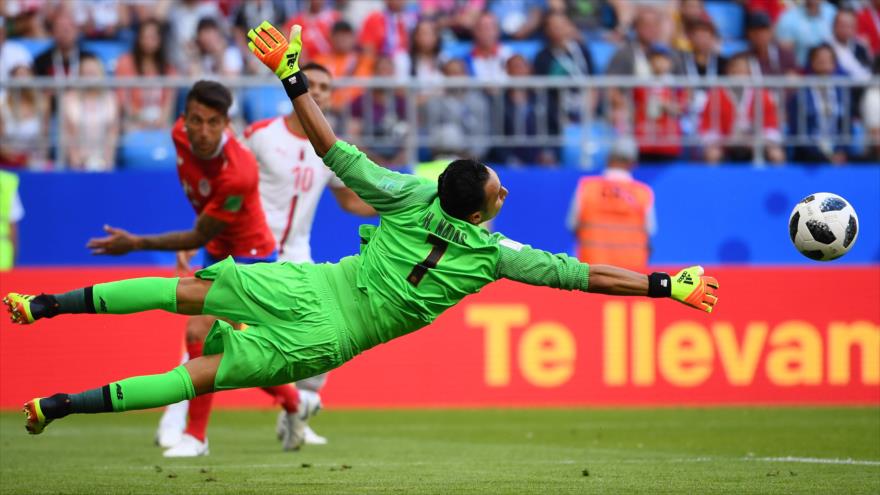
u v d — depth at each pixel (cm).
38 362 4347
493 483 2253
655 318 4509
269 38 1952
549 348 4500
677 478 2333
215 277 1925
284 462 2717
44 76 5628
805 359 4538
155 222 5162
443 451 3019
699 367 4509
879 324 4553
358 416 4175
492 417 4100
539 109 5356
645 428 3669
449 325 4497
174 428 3206
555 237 5269
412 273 1927
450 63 5762
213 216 2702
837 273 4550
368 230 1989
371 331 1945
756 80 5475
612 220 5159
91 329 4359
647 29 5866
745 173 5394
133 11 6106
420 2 6400
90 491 2130
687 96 5462
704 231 5372
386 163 5238
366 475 2417
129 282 1923
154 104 5238
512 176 5247
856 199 5434
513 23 6469
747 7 6512
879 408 4353
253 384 1938
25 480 2325
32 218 5097
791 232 2212
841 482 2248
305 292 1927
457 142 5284
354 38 5875
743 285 4534
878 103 5503
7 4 5975
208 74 5628
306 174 3116
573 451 3011
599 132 5412
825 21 6297
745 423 3809
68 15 5672
